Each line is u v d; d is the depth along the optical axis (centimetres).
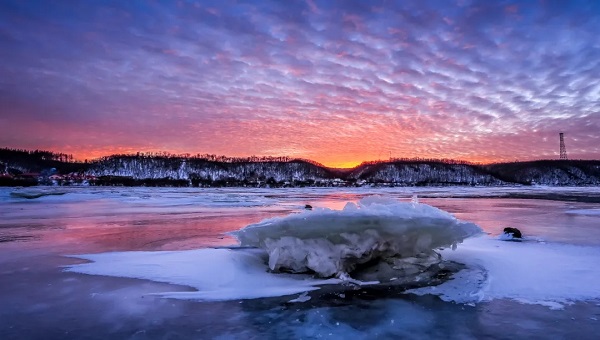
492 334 629
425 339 613
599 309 734
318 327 659
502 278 926
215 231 1847
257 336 625
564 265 1037
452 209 3538
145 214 2877
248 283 895
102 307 750
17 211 3191
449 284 881
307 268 976
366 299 793
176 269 1011
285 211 3156
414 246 987
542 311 726
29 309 740
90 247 1401
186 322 679
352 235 925
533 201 5091
